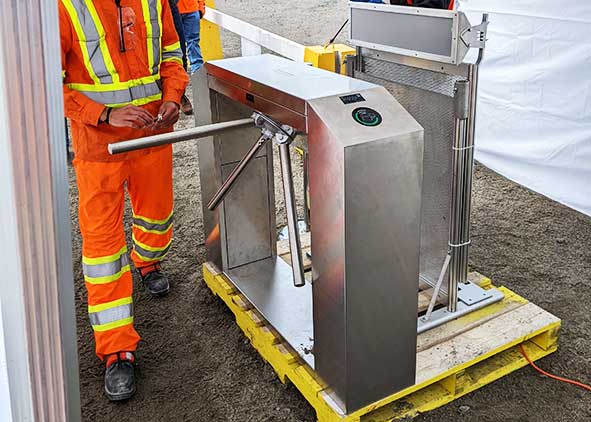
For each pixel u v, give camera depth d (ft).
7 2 1.88
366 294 5.29
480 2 11.33
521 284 8.51
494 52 11.32
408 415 5.97
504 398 6.40
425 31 6.09
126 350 6.76
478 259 9.17
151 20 6.28
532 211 10.68
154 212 7.60
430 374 6.00
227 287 7.80
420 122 6.85
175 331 7.77
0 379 2.17
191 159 13.88
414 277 5.53
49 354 2.29
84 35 5.88
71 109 6.06
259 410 6.42
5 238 2.07
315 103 5.02
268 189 8.02
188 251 9.75
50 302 2.25
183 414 6.42
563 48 9.87
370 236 5.12
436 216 6.95
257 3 33.04
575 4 9.45
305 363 6.32
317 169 5.12
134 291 8.65
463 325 6.76
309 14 29.76
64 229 2.33
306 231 9.56
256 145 5.88
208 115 7.27
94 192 6.29
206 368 7.09
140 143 5.32
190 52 16.51
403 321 5.62
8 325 2.15
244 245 8.09
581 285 8.45
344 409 5.62
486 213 10.64
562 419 6.12
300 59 13.55
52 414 2.35
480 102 12.01
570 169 10.25
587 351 7.09
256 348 7.14
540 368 6.83
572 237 9.77
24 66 1.98
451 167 6.54
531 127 10.91
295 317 6.98
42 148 2.10
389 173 5.02
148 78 6.42
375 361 5.59
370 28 6.92
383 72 7.14
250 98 6.10
